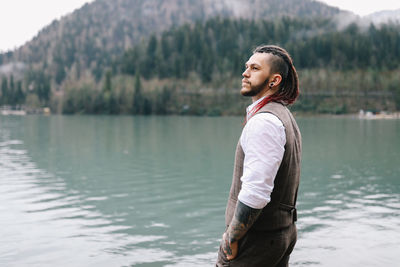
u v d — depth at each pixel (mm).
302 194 7863
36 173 10867
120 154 16031
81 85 133625
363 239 4840
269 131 1771
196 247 4680
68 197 7613
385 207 6625
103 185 9000
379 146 19625
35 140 23844
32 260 4242
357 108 110875
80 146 19688
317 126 44875
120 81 141000
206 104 124000
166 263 4148
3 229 5398
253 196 1730
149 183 9305
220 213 6352
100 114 123812
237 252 1946
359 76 126562
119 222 5809
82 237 5047
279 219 1925
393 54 162250
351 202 7059
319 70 139750
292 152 1896
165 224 5699
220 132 32656
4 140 23797
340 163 13047
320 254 4324
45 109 139750
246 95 2076
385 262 4074
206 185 9023
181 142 22250
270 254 1939
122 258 4309
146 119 74625
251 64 2023
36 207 6746
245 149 1842
